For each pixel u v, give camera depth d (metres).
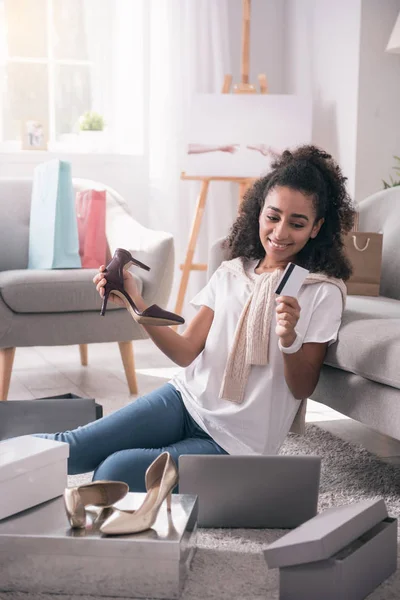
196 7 4.22
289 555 1.17
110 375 3.21
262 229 1.69
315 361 1.63
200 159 4.01
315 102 4.17
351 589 1.18
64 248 2.89
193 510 1.36
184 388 1.71
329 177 1.72
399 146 3.89
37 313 2.62
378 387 1.68
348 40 3.85
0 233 3.13
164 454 1.34
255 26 4.44
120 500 1.34
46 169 3.00
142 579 1.21
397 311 2.03
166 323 1.62
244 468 1.50
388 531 1.31
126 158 4.28
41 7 4.20
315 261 1.73
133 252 2.88
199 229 4.25
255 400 1.61
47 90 4.25
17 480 1.33
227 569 1.32
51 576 1.23
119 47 4.32
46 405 1.94
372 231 2.62
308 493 1.50
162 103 4.25
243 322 1.66
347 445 2.14
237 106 3.97
